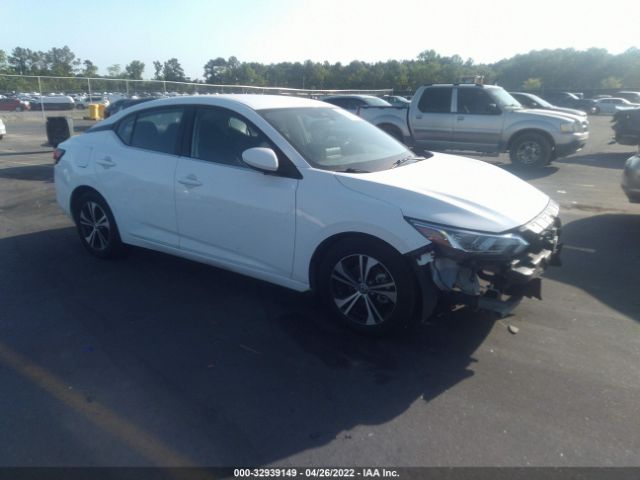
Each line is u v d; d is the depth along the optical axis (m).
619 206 7.85
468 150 12.16
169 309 4.26
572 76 90.94
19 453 2.65
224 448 2.68
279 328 3.93
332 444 2.71
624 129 12.34
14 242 6.04
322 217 3.65
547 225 3.65
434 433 2.79
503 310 3.33
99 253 5.39
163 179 4.54
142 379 3.28
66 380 3.27
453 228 3.26
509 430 2.80
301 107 4.59
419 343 3.71
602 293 4.58
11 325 3.99
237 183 4.09
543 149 11.30
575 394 3.11
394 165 4.14
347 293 3.79
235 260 4.27
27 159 12.94
